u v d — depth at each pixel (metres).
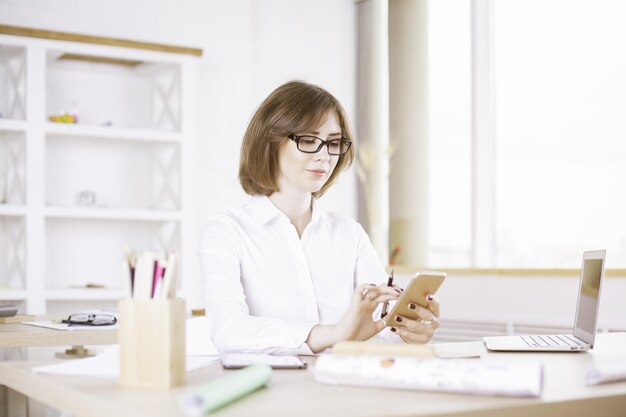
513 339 2.08
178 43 5.25
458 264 5.00
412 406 1.12
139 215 4.75
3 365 1.61
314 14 5.77
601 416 1.24
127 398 1.19
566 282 4.12
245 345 1.69
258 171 1.98
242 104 5.44
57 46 4.52
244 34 5.47
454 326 4.79
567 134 4.43
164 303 1.29
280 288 1.99
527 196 4.64
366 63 5.76
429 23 5.28
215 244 1.96
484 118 4.88
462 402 1.15
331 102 1.95
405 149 5.40
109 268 4.95
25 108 4.45
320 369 1.32
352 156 2.06
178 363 1.31
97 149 4.95
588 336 1.97
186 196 4.89
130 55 4.73
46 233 4.77
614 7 4.20
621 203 4.14
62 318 2.73
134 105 5.08
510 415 1.14
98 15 4.98
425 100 5.29
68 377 1.41
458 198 5.02
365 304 1.64
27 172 4.44
